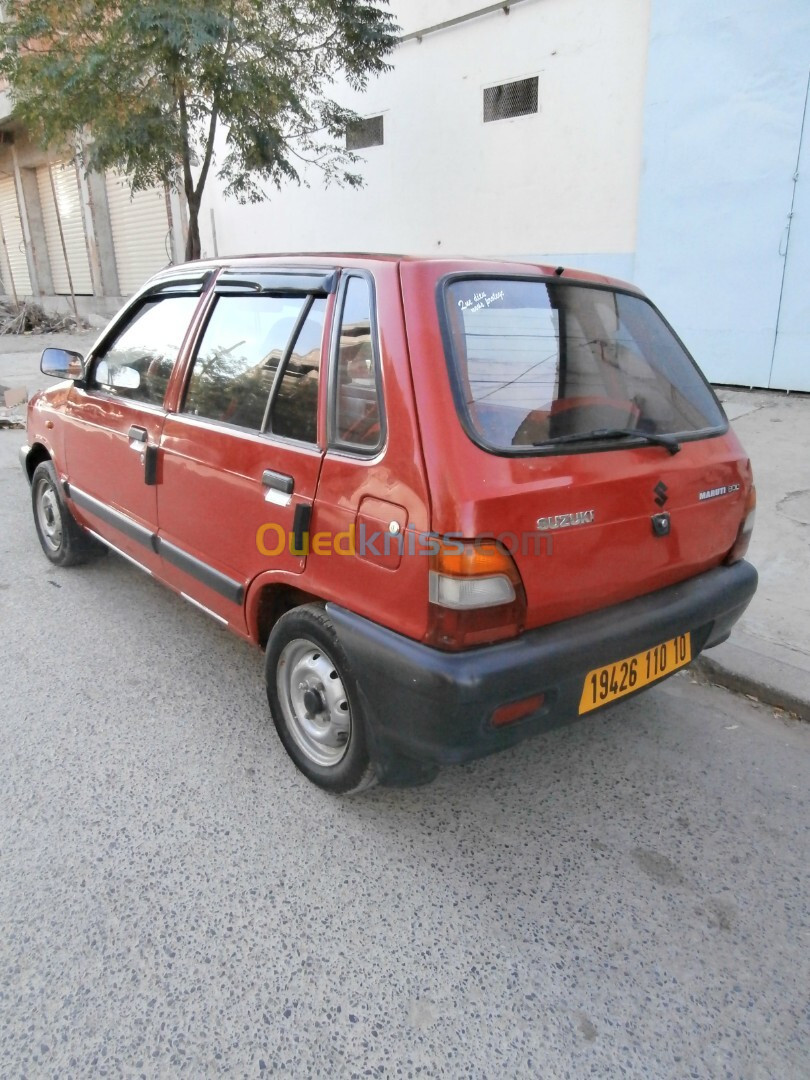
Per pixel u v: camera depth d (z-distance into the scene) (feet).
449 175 35.32
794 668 11.53
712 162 25.71
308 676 8.93
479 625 6.92
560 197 31.04
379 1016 6.36
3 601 14.34
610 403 8.57
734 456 9.38
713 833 8.64
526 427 7.50
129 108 28.09
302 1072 5.88
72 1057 5.95
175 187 35.32
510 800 9.18
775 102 23.75
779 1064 6.03
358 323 7.94
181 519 10.71
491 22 31.55
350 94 38.65
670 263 27.71
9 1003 6.38
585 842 8.47
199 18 25.21
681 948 7.10
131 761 9.69
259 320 9.52
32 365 42.86
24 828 8.45
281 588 9.21
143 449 11.39
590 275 9.40
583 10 28.37
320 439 8.20
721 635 9.66
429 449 6.93
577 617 7.80
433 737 7.11
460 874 7.96
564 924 7.35
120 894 7.55
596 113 28.96
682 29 25.30
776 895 7.75
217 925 7.22
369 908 7.49
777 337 25.66
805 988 6.71
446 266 7.83
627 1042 6.19
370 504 7.43
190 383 10.67
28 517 19.19
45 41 29.22
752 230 25.30
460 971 6.81
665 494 8.26
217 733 10.32
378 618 7.50
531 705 7.37
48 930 7.11
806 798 9.27
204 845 8.26
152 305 12.09
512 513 6.93
